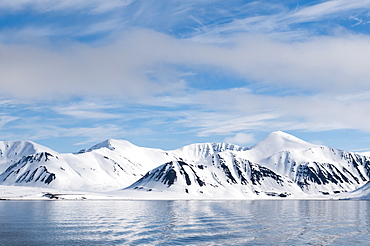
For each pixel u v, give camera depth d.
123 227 97.62
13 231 89.50
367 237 84.62
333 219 126.31
